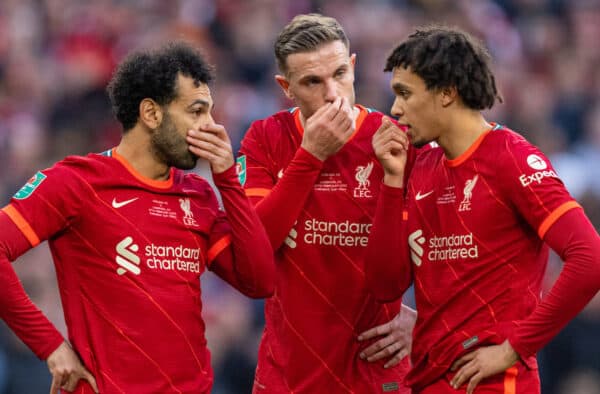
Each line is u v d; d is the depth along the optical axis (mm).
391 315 21234
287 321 20891
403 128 20109
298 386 20891
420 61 18984
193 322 19047
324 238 20688
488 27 53562
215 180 19297
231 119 46281
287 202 20125
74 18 54312
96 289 18578
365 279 20672
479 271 18828
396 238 19781
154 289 18656
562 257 18250
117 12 54312
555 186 18312
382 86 47938
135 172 19047
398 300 21406
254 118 46562
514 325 18609
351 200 20656
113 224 18625
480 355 18609
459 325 18938
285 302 20891
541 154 18750
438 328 19250
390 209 19781
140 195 18953
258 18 52531
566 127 49719
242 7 53312
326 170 20719
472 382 18641
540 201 18234
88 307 18578
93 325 18516
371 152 20781
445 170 19375
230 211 19344
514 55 53531
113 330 18484
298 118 21141
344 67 20156
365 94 47031
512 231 18734
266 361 21266
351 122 20031
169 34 52250
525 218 18562
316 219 20672
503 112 48375
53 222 18438
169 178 19406
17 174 44312
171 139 18922
